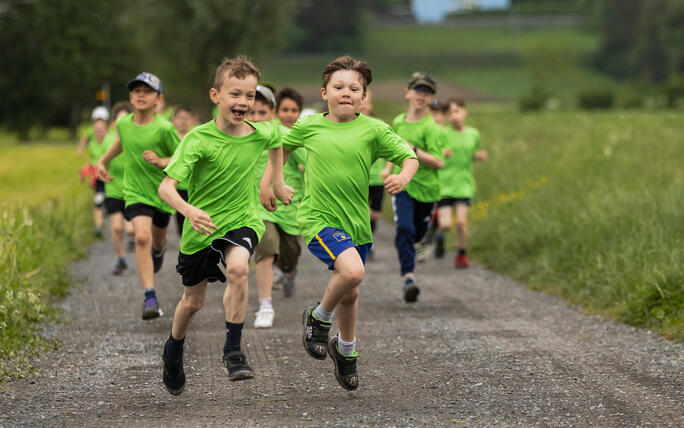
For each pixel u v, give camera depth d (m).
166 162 8.48
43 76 68.12
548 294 9.78
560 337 7.47
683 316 7.52
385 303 9.26
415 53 192.50
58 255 11.49
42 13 65.50
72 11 66.81
